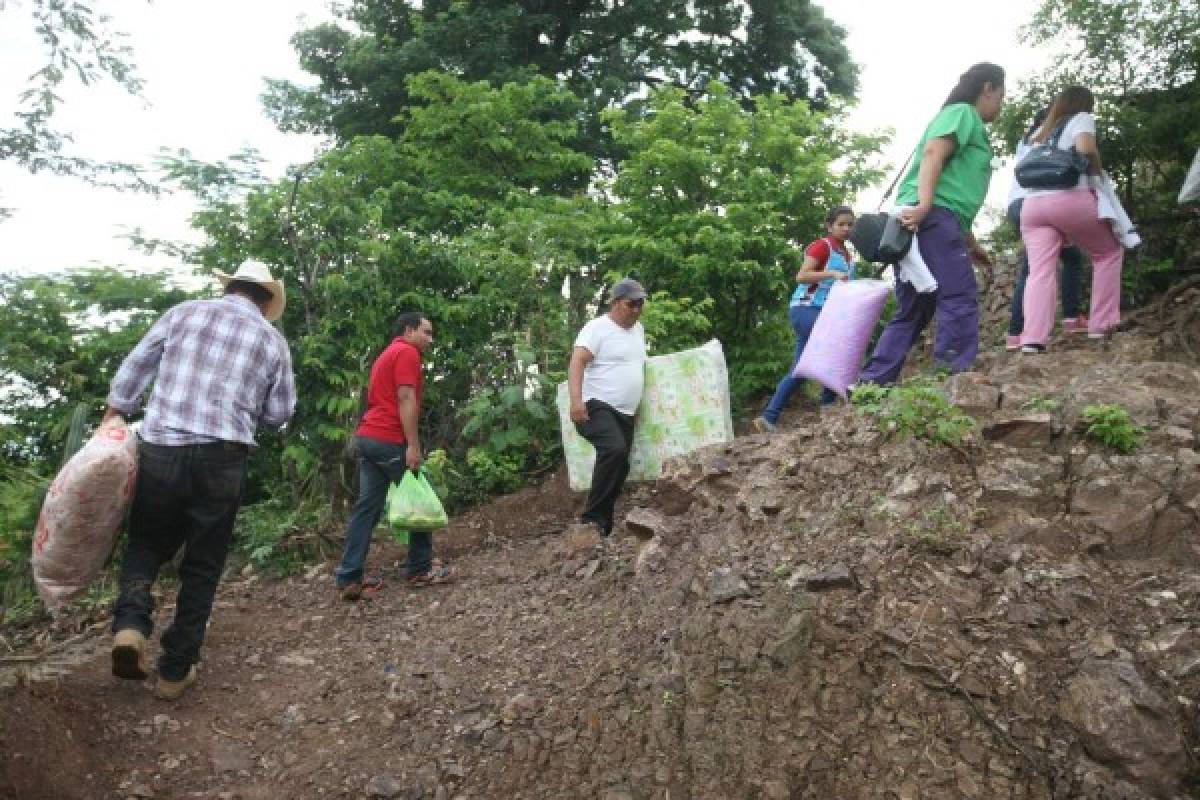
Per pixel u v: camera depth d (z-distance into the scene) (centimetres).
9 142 660
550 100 1212
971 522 366
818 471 423
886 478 402
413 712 378
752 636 333
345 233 788
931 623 325
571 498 665
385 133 1524
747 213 852
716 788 299
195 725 380
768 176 882
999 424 401
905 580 344
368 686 406
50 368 728
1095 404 404
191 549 390
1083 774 278
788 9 1730
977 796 277
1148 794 273
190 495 379
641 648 371
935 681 307
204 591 392
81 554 365
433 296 800
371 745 361
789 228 915
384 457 515
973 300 502
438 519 520
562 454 738
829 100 963
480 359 789
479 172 1140
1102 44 750
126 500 366
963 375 447
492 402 759
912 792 281
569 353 768
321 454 720
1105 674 296
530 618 445
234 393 387
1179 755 279
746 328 895
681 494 466
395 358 517
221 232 785
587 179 1428
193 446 375
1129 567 343
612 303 537
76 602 537
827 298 588
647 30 1764
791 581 354
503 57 1470
